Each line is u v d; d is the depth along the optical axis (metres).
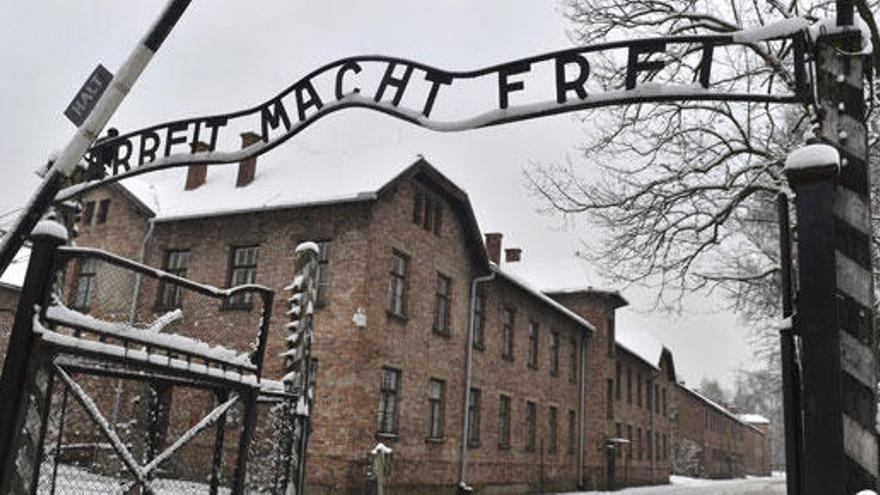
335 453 16.81
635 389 41.81
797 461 3.19
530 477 26.48
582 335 33.25
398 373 18.97
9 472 3.65
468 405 21.91
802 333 2.92
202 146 5.54
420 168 19.81
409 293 19.52
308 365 7.80
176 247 20.56
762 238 13.77
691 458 57.00
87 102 4.19
